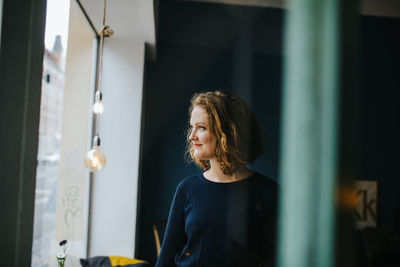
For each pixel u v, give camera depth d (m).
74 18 1.54
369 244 1.54
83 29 1.71
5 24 0.55
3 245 0.55
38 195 1.30
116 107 1.82
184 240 0.62
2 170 0.55
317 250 0.14
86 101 1.78
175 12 1.93
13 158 0.55
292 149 0.15
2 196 0.55
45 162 1.37
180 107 2.04
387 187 1.73
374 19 1.66
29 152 0.57
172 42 1.96
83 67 1.78
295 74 0.16
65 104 1.75
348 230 0.15
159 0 1.93
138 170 1.82
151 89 2.04
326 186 0.15
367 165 1.74
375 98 1.71
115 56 1.82
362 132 1.74
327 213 0.15
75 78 1.76
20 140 0.56
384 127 1.73
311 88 0.15
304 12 0.16
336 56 0.15
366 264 1.53
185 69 1.95
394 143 1.72
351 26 0.15
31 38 0.56
